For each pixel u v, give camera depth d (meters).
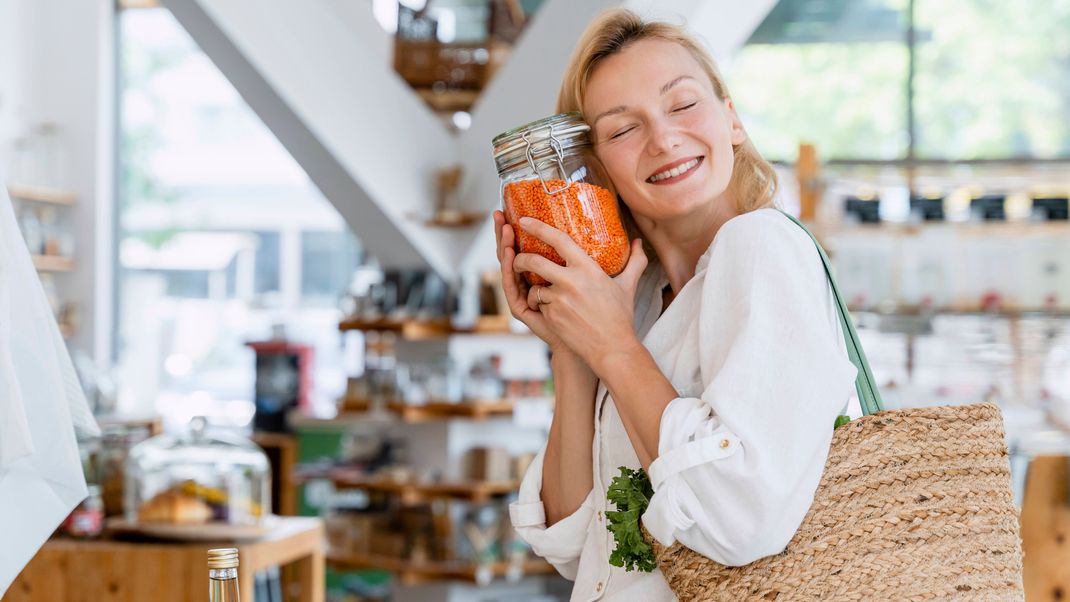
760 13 4.15
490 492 5.05
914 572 1.18
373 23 4.93
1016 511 1.26
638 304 1.53
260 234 9.18
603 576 1.41
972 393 4.61
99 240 8.18
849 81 7.28
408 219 4.86
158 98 8.79
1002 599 1.22
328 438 7.22
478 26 5.06
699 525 1.17
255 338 8.44
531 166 1.39
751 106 7.38
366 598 5.86
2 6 7.87
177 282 9.01
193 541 2.89
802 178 5.01
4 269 1.36
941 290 4.85
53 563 2.85
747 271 1.22
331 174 4.72
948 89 7.17
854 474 1.19
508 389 5.25
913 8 7.18
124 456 3.38
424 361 5.35
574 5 4.26
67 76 8.21
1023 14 7.08
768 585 1.18
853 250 4.91
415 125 4.91
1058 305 4.74
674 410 1.21
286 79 4.41
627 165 1.38
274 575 4.61
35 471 1.38
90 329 8.14
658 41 1.40
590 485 1.49
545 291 1.36
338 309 9.16
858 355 1.30
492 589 5.32
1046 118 7.07
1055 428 4.25
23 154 7.96
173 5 4.25
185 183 8.99
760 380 1.17
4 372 1.32
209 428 3.30
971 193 5.09
